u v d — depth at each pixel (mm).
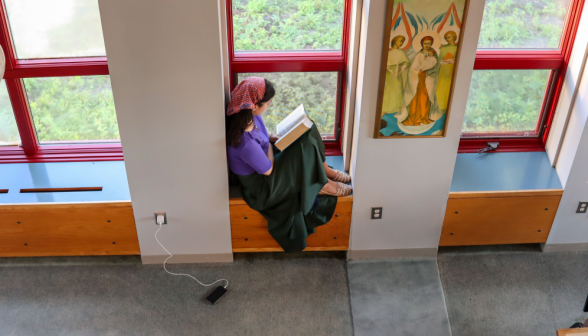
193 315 2848
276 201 2816
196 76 2465
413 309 2900
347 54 2871
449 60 2490
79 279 3061
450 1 2336
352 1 2672
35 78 2994
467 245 3320
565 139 3008
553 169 3148
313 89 3062
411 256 3246
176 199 2895
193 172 2791
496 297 2969
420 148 2777
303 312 2873
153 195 2869
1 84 3012
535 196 2992
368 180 2883
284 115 3168
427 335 2756
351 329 2785
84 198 2941
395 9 2340
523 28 2941
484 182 3047
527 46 3002
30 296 2947
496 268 3156
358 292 3002
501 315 2861
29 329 2754
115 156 3285
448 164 2842
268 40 2910
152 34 2334
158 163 2746
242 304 2916
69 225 2977
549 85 3104
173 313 2859
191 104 2549
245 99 2523
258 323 2805
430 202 2994
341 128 3207
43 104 3107
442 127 2703
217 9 2289
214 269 3145
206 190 2867
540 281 3066
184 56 2402
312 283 3055
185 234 3055
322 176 2770
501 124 3277
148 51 2377
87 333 2732
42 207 2881
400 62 2482
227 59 2652
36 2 2762
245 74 2982
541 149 3299
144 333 2742
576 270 3135
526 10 2883
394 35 2404
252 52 2947
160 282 3049
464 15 2359
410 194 2953
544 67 3002
